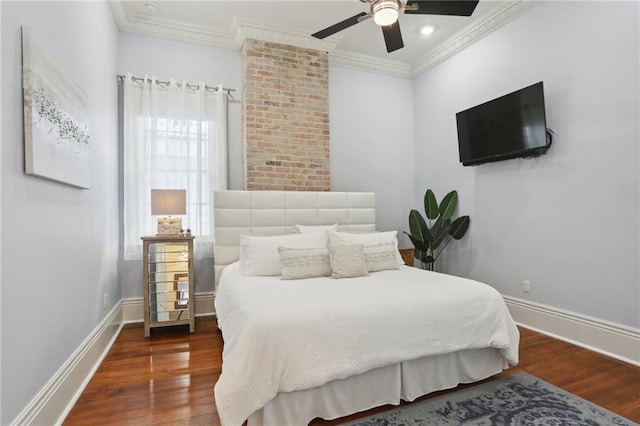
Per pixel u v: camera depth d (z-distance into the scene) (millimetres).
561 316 2977
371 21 3721
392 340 1931
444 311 2098
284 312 1831
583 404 1965
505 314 2277
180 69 3793
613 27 2592
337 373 1755
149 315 3158
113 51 3332
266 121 3883
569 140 2906
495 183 3660
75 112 2078
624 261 2537
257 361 1661
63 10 1968
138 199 3508
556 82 3008
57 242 1816
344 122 4547
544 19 3113
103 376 2332
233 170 3994
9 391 1313
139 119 3559
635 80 2465
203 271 3848
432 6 2312
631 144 2490
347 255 2834
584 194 2799
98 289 2613
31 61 1506
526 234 3309
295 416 1733
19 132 1442
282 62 3947
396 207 4848
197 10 3465
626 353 2521
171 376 2334
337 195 4094
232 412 1602
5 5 1355
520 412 1896
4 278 1296
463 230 4000
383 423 1814
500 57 3576
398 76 4875
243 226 3650
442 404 1987
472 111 3689
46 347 1653
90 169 2453
